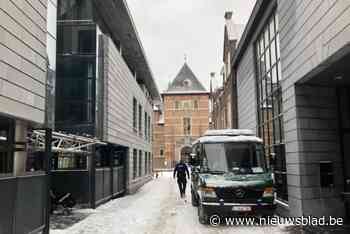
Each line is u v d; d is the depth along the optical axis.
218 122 36.19
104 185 16.41
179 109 74.94
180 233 9.74
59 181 14.43
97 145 16.33
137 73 29.61
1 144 8.32
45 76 9.13
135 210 14.22
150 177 37.50
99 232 9.92
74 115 15.14
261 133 16.52
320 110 11.31
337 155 11.22
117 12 18.45
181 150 73.62
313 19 9.35
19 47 7.63
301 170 10.89
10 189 7.08
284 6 11.97
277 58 13.57
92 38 15.52
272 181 11.11
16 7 7.49
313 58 9.41
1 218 6.70
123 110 19.72
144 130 31.36
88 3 15.80
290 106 11.59
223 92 31.06
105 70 15.67
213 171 11.68
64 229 10.33
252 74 18.00
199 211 11.60
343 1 7.63
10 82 7.23
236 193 10.83
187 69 77.56
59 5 15.60
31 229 8.13
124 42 22.53
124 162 21.56
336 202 10.95
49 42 10.15
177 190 24.45
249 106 18.98
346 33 7.52
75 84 15.30
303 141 11.01
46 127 9.78
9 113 7.19
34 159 13.45
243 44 19.58
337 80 10.80
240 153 11.92
